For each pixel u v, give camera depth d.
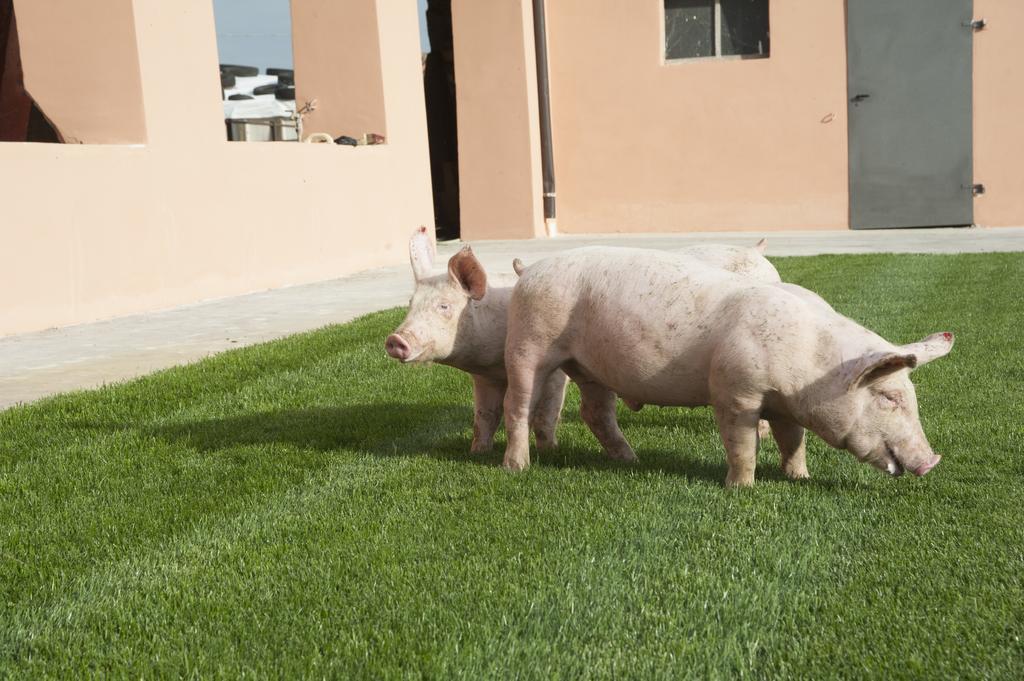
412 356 5.67
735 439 5.09
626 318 5.25
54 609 3.97
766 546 4.30
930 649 3.41
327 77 16.89
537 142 21.03
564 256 5.62
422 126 18.20
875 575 3.99
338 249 15.74
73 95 12.27
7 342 10.30
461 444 6.34
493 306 5.96
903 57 19.25
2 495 5.39
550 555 4.29
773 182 20.20
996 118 19.02
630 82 20.67
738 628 3.60
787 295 5.02
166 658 3.54
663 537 4.46
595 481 5.32
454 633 3.62
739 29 20.25
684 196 20.72
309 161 15.08
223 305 12.73
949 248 15.73
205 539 4.67
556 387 6.00
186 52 12.82
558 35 20.94
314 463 5.86
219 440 6.39
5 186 10.55
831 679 3.28
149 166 12.25
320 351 9.04
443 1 23.48
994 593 3.77
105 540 4.69
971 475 5.18
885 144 19.55
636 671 3.35
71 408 7.20
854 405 4.82
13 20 13.77
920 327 9.09
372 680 3.36
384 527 4.70
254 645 3.62
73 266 11.30
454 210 24.33
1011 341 8.39
